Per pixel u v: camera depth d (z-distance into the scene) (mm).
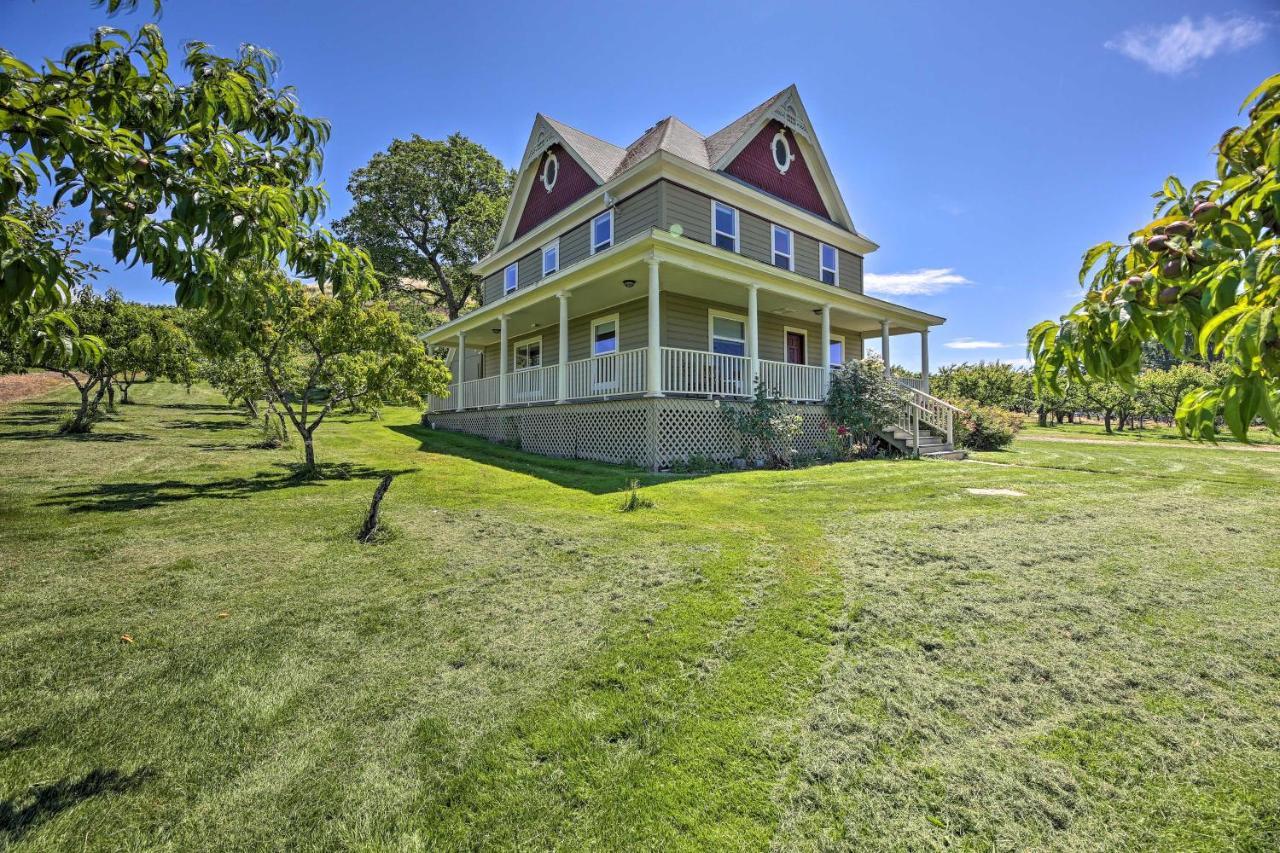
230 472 8703
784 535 5184
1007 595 3688
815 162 16141
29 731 2311
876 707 2449
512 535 5270
